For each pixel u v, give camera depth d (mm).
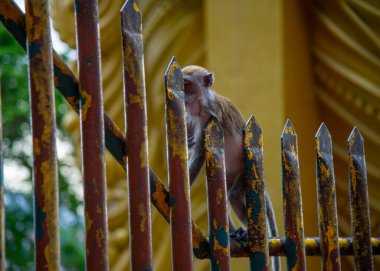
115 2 11258
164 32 11016
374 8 10047
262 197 4477
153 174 4066
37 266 3465
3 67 18359
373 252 5098
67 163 19906
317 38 10328
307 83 10188
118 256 11094
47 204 3492
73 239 20047
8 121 18703
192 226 4266
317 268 9469
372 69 9992
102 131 3717
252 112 9867
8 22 3594
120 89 11289
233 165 6516
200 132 6672
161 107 10930
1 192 3318
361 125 10055
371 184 9992
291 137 4590
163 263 10594
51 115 3543
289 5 9945
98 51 3742
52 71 3578
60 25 11617
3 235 3312
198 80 6789
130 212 3840
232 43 10094
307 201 9812
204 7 10719
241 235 4621
